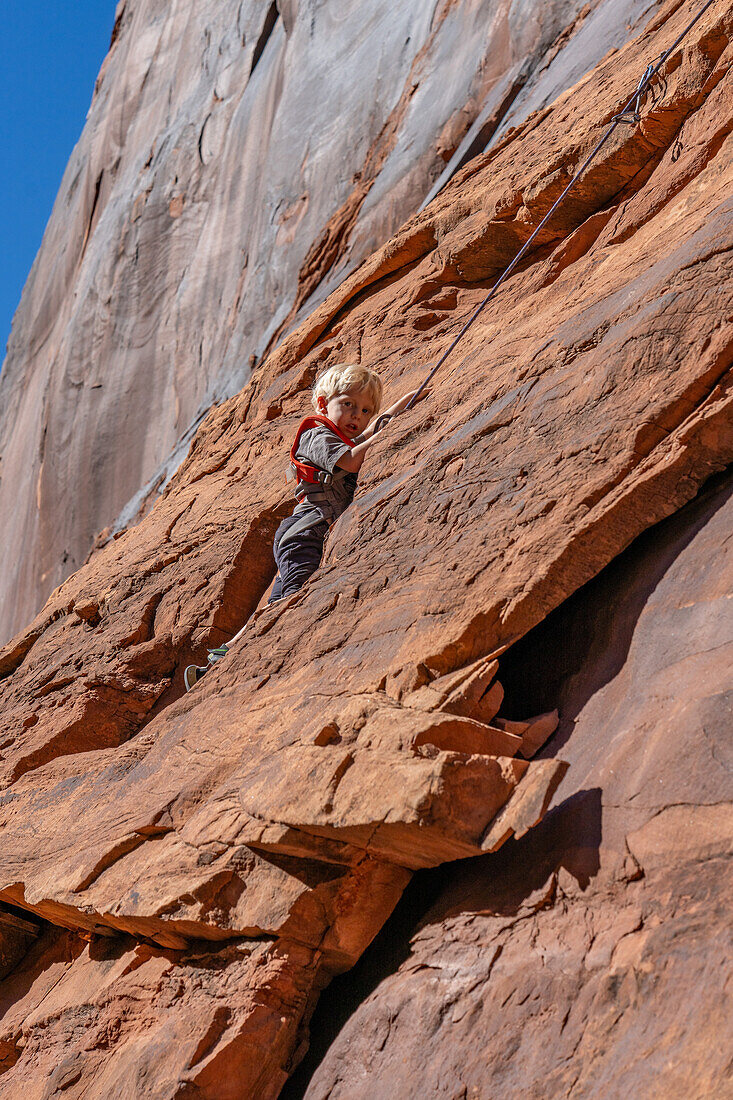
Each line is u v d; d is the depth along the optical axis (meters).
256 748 3.25
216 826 3.01
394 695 2.85
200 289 15.80
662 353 3.03
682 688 2.33
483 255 6.53
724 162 4.29
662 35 6.10
